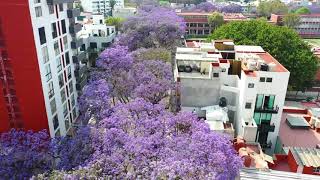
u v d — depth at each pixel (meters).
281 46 67.06
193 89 46.16
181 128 35.22
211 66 44.50
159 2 196.88
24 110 40.34
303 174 34.19
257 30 71.69
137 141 30.83
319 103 65.44
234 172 30.45
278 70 41.19
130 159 28.97
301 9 164.00
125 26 91.94
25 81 38.69
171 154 29.52
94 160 28.20
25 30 36.00
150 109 39.19
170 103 48.03
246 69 42.34
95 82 48.88
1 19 35.34
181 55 50.56
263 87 40.72
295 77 65.62
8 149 32.38
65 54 48.41
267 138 44.12
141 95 46.00
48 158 31.27
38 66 38.03
